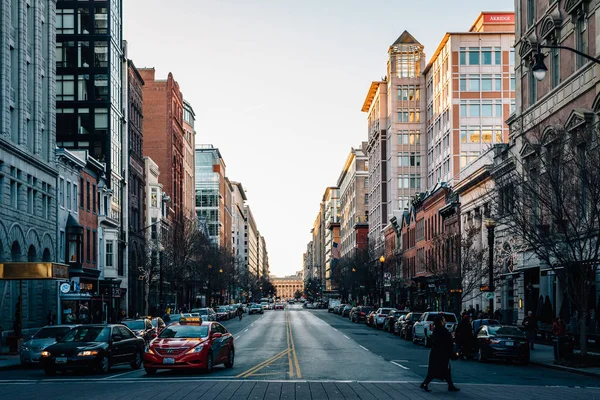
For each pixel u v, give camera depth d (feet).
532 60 149.69
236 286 506.07
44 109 173.06
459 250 163.22
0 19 148.05
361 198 489.67
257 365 90.63
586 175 90.74
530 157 141.79
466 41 279.49
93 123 235.61
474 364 98.53
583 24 126.93
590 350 113.39
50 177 172.24
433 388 65.46
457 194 214.69
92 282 206.08
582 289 92.68
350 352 115.96
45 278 119.14
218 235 542.57
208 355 79.05
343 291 417.28
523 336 99.60
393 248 322.34
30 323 158.10
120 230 247.70
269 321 267.18
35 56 165.78
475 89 277.64
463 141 276.00
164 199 313.53
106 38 240.32
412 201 295.48
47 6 175.63
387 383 69.51
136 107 277.44
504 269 168.55
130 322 116.98
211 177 545.44
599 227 89.71
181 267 256.32
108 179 232.32
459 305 166.40
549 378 79.41
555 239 98.63
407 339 153.38
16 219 148.36
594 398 58.70
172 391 61.36
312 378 74.54
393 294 322.75
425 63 374.22
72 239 185.98
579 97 126.21
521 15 157.17
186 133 418.92
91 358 79.92
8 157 145.69
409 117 360.89
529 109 148.25
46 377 78.74
